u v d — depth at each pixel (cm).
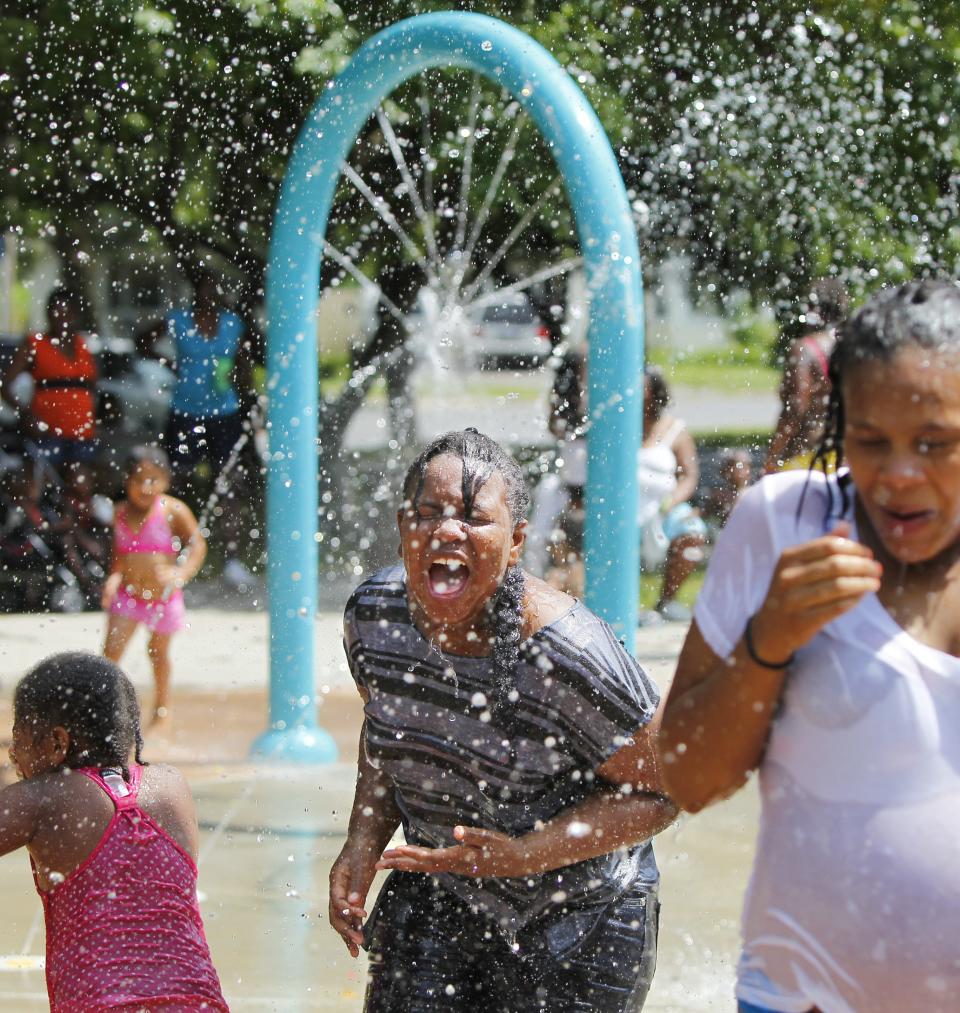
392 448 2648
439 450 564
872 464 386
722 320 2525
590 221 1093
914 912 399
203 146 2262
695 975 807
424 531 547
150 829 618
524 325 4009
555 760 561
